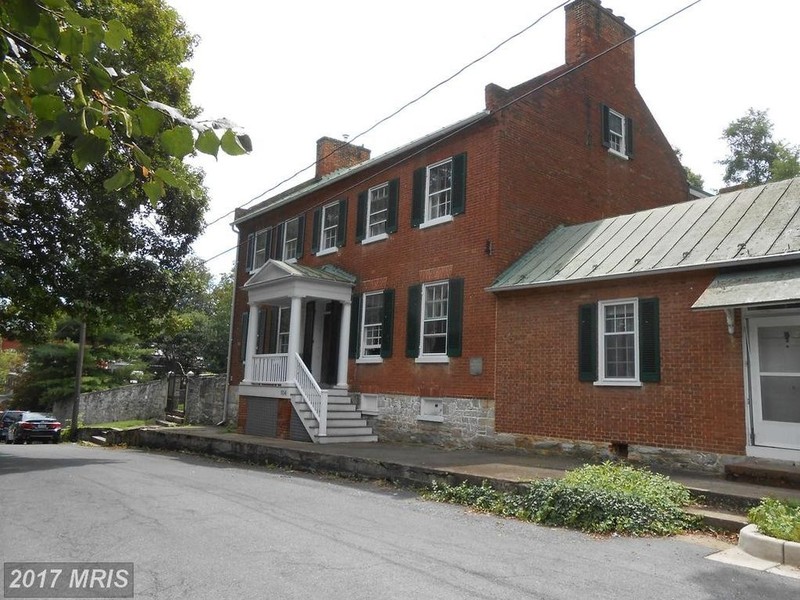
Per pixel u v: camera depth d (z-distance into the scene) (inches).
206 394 1032.2
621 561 245.1
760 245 413.1
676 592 207.0
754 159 1418.6
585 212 671.1
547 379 522.3
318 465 518.3
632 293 474.9
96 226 673.0
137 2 585.6
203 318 1752.0
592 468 369.1
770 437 394.3
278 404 697.0
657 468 440.1
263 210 935.7
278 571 220.8
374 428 676.7
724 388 418.0
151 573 217.5
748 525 277.7
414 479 430.0
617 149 730.2
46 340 853.8
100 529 285.4
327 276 719.7
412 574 219.8
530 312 542.9
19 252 622.2
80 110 103.8
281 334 863.1
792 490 343.6
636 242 507.8
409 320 654.5
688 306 441.7
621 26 751.1
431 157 668.1
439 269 633.6
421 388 629.9
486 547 263.9
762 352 404.5
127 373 1530.5
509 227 591.2
